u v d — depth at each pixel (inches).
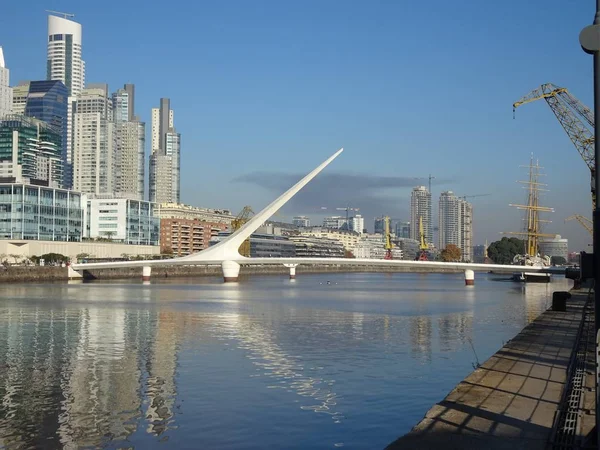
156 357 1627.7
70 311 2906.0
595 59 484.7
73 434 943.7
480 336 2060.8
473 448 585.6
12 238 6387.8
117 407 1098.7
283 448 860.6
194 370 1439.5
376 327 2308.1
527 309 3171.8
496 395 804.6
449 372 1403.8
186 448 870.4
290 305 3316.9
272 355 1649.9
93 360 1589.6
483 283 6761.8
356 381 1304.1
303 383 1282.0
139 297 3833.7
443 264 5708.7
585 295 3147.1
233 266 5895.7
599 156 483.5
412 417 1015.6
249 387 1247.5
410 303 3548.2
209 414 1044.5
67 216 7066.9
